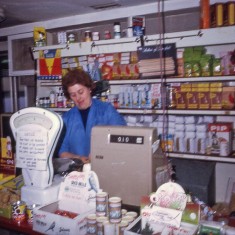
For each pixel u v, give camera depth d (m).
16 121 1.67
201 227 1.32
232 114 2.70
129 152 1.53
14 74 4.36
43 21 4.14
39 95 3.83
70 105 3.54
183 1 3.16
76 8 3.56
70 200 1.59
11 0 3.26
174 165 2.82
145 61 3.01
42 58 3.62
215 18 2.75
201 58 2.87
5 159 2.32
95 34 3.41
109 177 1.59
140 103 3.16
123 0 3.25
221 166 3.07
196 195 2.69
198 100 2.90
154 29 3.60
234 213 1.58
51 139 1.59
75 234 1.37
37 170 1.62
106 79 3.31
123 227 1.33
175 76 2.95
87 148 2.49
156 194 1.38
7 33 4.47
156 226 1.32
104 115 2.48
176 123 3.02
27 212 1.62
